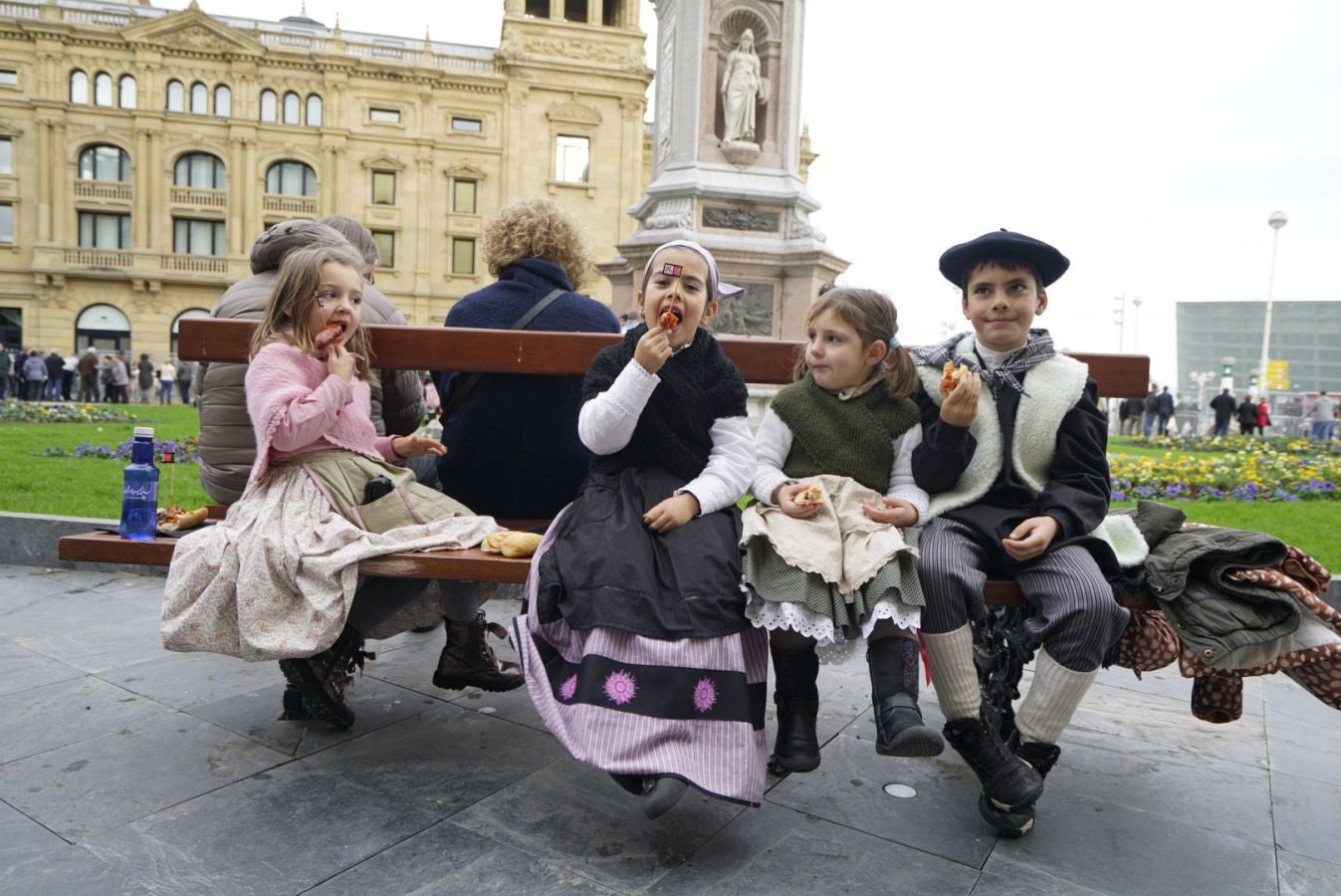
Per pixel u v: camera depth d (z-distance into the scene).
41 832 1.89
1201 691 2.26
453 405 2.77
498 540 2.22
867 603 1.89
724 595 1.88
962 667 2.01
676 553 1.93
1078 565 2.01
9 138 35.56
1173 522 2.24
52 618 3.59
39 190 35.78
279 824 1.96
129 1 39.78
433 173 38.38
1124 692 3.12
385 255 38.50
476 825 1.98
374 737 2.48
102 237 36.88
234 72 36.62
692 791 2.20
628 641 1.83
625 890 1.74
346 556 2.10
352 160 37.81
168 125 36.41
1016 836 2.02
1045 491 2.21
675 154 10.20
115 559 2.32
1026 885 1.81
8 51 34.97
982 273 2.33
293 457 2.34
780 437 2.33
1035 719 2.02
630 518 2.00
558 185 38.94
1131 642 2.23
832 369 2.27
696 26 10.00
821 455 2.28
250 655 2.06
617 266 10.84
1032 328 2.43
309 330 2.35
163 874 1.74
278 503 2.23
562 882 1.76
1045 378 2.33
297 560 2.09
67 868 1.75
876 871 1.85
